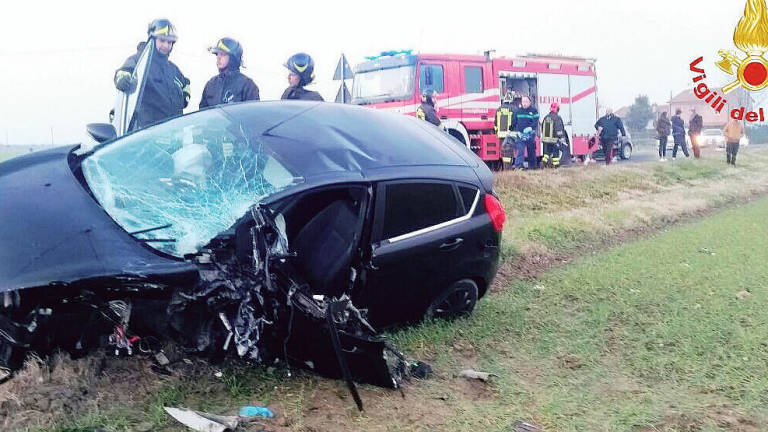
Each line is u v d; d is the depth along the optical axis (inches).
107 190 155.3
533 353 186.9
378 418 142.0
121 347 138.9
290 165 159.2
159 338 144.7
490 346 190.4
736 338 195.2
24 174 159.3
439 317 196.5
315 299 145.5
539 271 296.8
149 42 245.1
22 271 124.4
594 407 152.9
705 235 390.9
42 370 135.6
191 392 143.8
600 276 277.0
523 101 635.5
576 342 195.9
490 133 657.6
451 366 173.8
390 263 168.1
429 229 180.1
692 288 258.1
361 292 164.9
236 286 138.5
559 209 459.5
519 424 142.9
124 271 127.8
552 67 745.0
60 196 148.3
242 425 131.5
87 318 132.0
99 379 139.3
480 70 647.8
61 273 124.6
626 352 188.4
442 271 184.9
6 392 131.0
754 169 836.0
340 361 139.7
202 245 141.5
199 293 134.6
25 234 132.8
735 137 831.7
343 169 164.6
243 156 162.1
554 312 227.0
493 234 199.9
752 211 518.0
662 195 575.8
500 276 280.2
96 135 190.9
